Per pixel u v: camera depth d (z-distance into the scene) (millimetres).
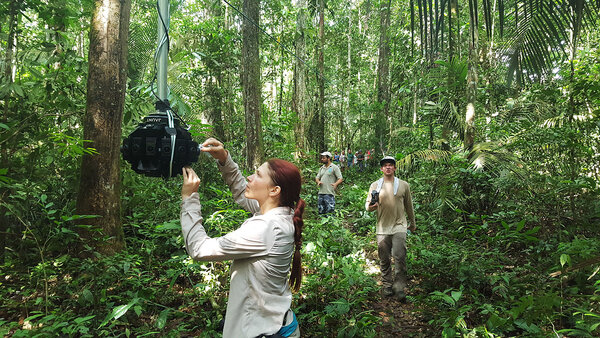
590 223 5379
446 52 9727
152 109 5695
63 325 2744
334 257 4746
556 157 6332
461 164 7031
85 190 4285
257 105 9336
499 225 5941
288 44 16719
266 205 1790
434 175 7512
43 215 4660
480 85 10391
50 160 4672
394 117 19312
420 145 11422
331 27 22891
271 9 15633
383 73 19328
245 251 1591
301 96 15227
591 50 8453
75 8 5258
